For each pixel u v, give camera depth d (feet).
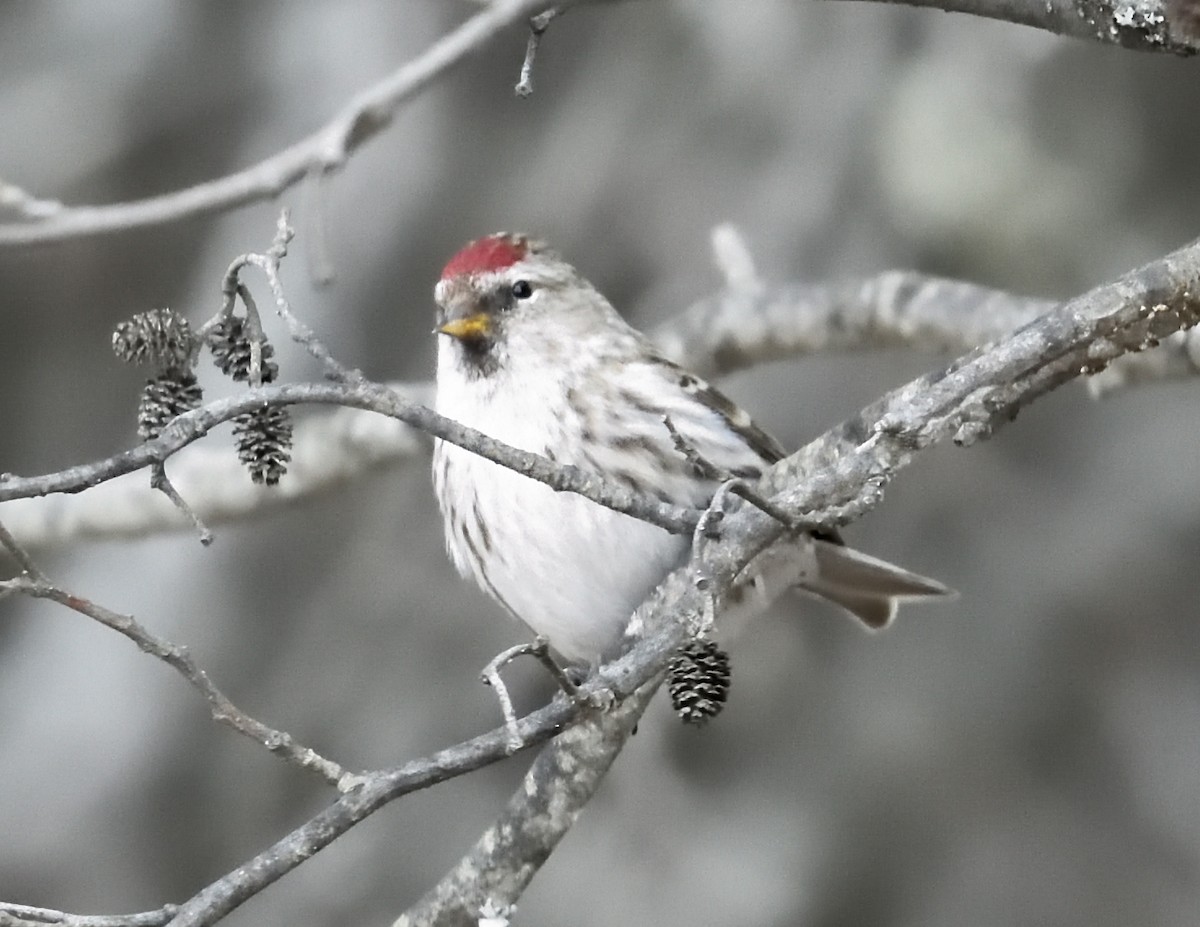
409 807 28.55
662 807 27.76
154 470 13.66
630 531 21.74
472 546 22.71
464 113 30.32
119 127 30.96
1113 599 28.76
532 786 16.88
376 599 29.60
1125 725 28.40
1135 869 27.84
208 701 13.89
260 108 30.40
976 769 28.30
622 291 29.12
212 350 15.11
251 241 29.68
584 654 22.52
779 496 14.65
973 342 25.35
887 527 29.09
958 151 26.99
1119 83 27.55
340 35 30.30
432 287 29.86
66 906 29.07
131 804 29.45
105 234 20.94
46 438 32.86
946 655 28.66
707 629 14.14
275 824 29.27
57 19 31.40
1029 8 16.15
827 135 28.27
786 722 28.35
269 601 30.17
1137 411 29.50
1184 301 14.76
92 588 30.42
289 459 15.20
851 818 27.91
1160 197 27.48
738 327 26.91
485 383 22.75
